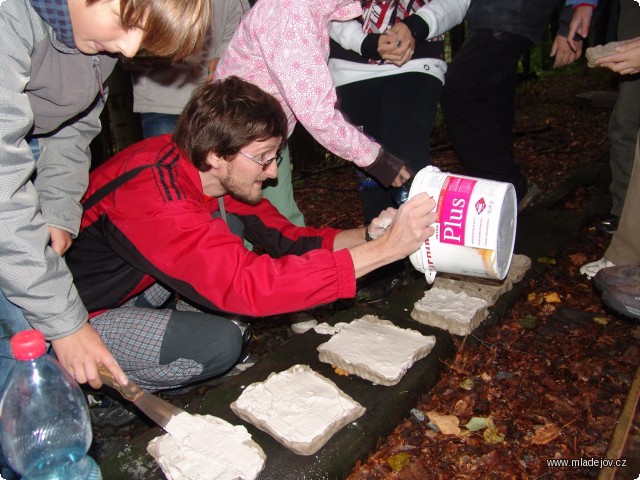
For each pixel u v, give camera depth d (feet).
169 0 4.72
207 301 6.14
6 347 6.15
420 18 8.55
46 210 6.43
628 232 9.13
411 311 8.52
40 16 5.04
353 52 9.51
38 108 6.09
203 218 6.13
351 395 6.80
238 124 6.02
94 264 6.92
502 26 10.80
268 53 7.14
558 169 18.53
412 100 9.21
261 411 6.28
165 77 10.09
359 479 6.07
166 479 5.64
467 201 6.34
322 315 10.48
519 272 9.32
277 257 8.16
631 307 7.80
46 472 4.76
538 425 6.75
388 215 7.32
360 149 7.51
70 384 4.93
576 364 7.77
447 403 7.17
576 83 34.60
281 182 9.43
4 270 5.05
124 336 7.12
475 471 6.20
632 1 9.69
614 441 5.99
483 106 11.55
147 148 6.72
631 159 10.89
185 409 6.62
